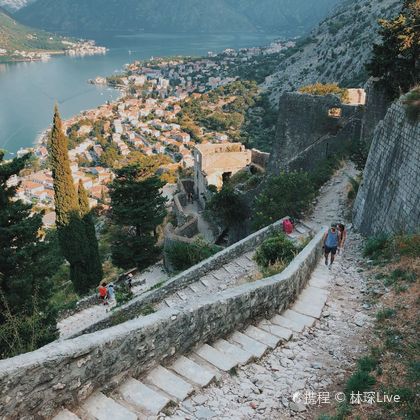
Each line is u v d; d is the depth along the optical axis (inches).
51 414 199.0
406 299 357.1
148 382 242.4
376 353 284.2
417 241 438.0
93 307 822.5
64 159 1022.4
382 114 942.4
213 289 610.5
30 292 590.6
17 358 190.5
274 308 363.9
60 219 1051.3
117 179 1180.5
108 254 1472.7
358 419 221.6
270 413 237.3
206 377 254.1
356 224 687.7
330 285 436.5
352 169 976.3
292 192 831.7
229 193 1139.9
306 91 1723.7
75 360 206.4
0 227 582.9
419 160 486.6
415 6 869.2
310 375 276.7
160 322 253.8
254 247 743.7
